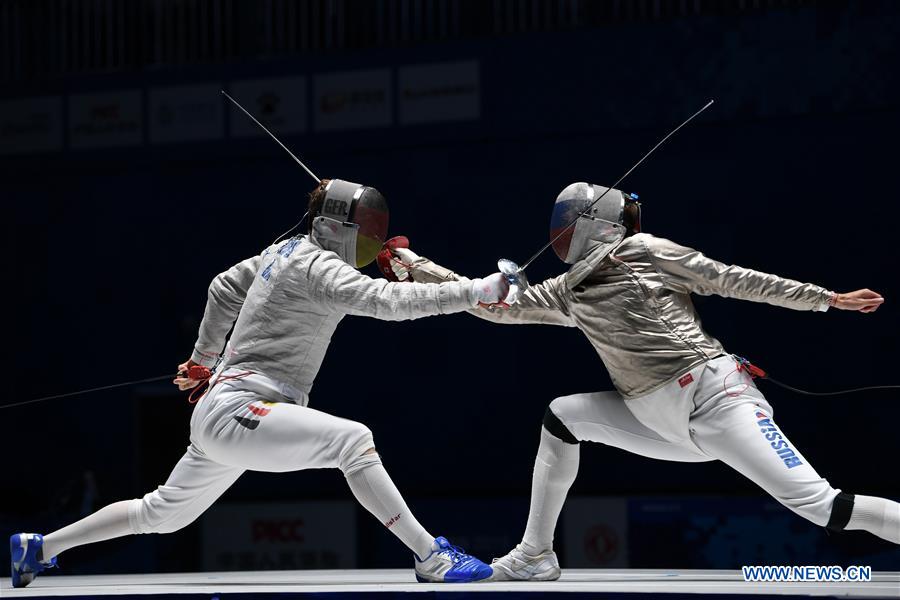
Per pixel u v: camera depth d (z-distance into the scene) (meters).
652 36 18.72
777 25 18.09
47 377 21.81
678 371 8.50
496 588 7.74
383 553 18.27
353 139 20.30
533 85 19.36
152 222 21.39
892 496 17.31
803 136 18.00
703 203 18.44
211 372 9.32
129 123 21.52
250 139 20.84
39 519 18.47
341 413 20.23
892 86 17.55
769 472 8.13
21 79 22.11
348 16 20.52
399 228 20.03
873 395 17.58
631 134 18.83
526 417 19.36
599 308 8.79
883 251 17.62
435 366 19.83
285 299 8.47
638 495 17.86
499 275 8.03
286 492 20.03
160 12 21.44
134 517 8.91
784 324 18.03
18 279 22.06
